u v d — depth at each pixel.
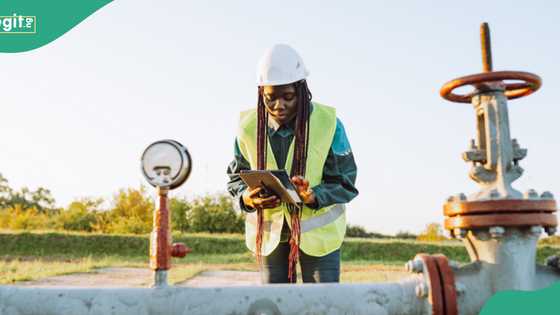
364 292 1.65
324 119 2.75
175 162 1.64
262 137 2.67
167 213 1.66
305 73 2.64
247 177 2.34
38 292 1.63
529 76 1.72
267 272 2.84
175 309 1.60
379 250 11.45
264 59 2.60
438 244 11.57
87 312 1.59
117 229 20.61
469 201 1.68
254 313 1.60
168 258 1.65
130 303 1.61
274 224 2.78
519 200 1.63
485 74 1.71
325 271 2.77
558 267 1.79
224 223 20.00
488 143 1.73
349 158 2.79
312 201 2.55
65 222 21.14
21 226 21.88
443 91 1.85
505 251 1.68
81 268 8.77
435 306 1.62
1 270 8.29
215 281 7.47
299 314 1.60
